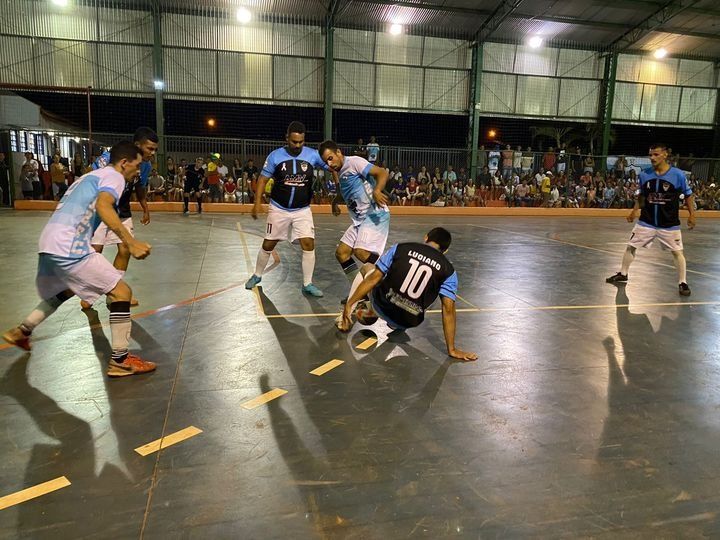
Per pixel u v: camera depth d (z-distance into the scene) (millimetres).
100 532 2020
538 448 2717
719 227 16969
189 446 2645
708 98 24875
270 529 2061
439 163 20453
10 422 2848
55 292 3547
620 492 2365
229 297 5605
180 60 19547
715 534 2107
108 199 3225
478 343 4340
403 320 4117
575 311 5473
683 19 21641
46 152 18922
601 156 21812
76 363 3684
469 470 2500
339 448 2662
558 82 23188
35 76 18578
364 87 21328
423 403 3195
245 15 19453
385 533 2055
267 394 3264
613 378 3684
